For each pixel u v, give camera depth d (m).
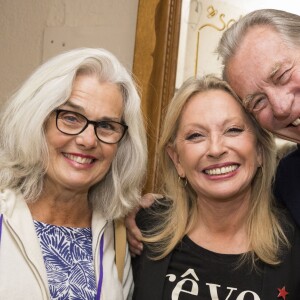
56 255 1.51
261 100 1.46
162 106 2.04
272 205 1.73
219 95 1.66
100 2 2.31
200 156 1.64
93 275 1.54
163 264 1.66
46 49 2.46
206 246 1.69
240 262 1.61
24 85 1.51
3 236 1.43
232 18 1.98
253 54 1.43
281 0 1.93
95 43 2.31
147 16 2.09
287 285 1.55
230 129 1.63
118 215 1.68
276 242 1.63
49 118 1.48
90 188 1.68
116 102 1.54
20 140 1.48
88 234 1.62
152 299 1.61
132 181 1.68
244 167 1.63
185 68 2.03
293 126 1.49
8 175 1.52
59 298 1.43
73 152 1.50
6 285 1.36
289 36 1.40
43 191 1.57
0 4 2.60
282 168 1.70
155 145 2.04
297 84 1.38
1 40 2.60
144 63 2.09
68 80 1.46
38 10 2.50
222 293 1.57
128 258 1.73
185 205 1.77
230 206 1.68
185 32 2.04
